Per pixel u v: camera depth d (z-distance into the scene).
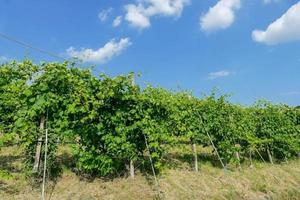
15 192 7.84
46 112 8.58
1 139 8.23
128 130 9.52
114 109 9.46
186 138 11.44
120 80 9.32
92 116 8.72
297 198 11.58
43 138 8.48
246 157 15.45
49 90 8.55
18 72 10.39
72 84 8.83
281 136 15.78
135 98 9.67
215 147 12.87
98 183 8.95
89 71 9.15
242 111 14.41
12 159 10.20
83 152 8.85
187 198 9.11
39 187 8.24
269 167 14.34
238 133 13.49
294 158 17.55
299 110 17.78
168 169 11.04
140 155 10.05
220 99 13.37
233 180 11.35
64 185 8.54
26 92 8.34
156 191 8.98
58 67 8.72
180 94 12.60
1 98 9.05
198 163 12.51
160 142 10.30
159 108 10.52
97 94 8.96
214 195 9.72
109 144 9.16
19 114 8.47
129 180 9.38
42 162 8.60
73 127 8.81
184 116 11.57
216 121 12.78
